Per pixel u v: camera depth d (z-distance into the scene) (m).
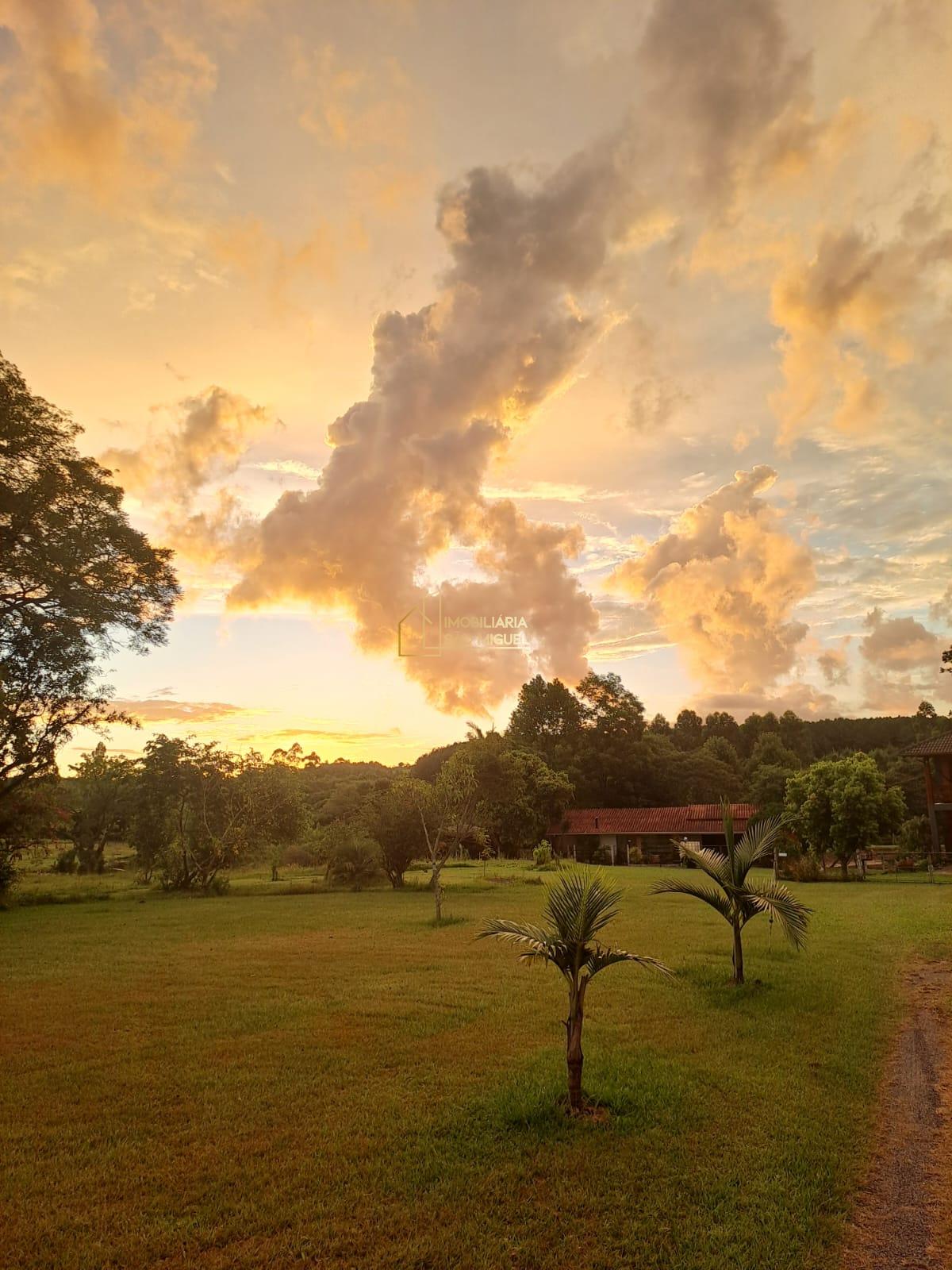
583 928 6.13
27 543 24.14
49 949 14.51
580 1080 6.00
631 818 55.28
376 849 28.88
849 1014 8.91
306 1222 4.52
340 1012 9.28
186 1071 7.22
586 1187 4.83
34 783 26.58
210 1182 5.03
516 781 39.44
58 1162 5.35
